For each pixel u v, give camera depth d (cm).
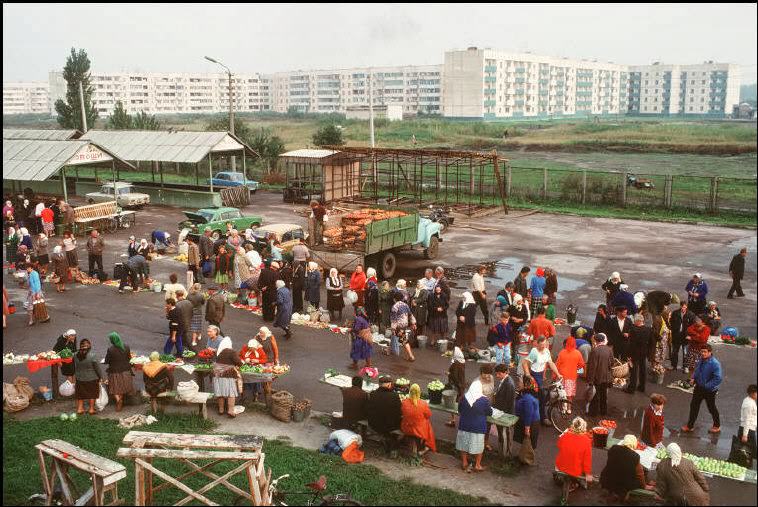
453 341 1908
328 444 1251
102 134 4891
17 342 1853
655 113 17488
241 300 2269
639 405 1512
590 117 17238
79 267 2781
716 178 4231
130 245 2520
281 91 19975
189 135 4541
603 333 1595
